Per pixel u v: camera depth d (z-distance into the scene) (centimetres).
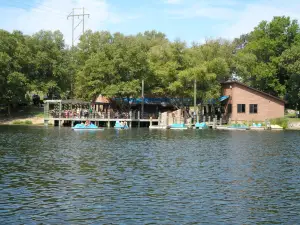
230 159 3256
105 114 7700
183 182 2334
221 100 8181
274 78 9012
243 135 5878
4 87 8069
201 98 8100
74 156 3309
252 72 9019
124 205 1847
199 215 1717
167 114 8175
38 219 1641
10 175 2472
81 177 2439
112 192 2080
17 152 3519
